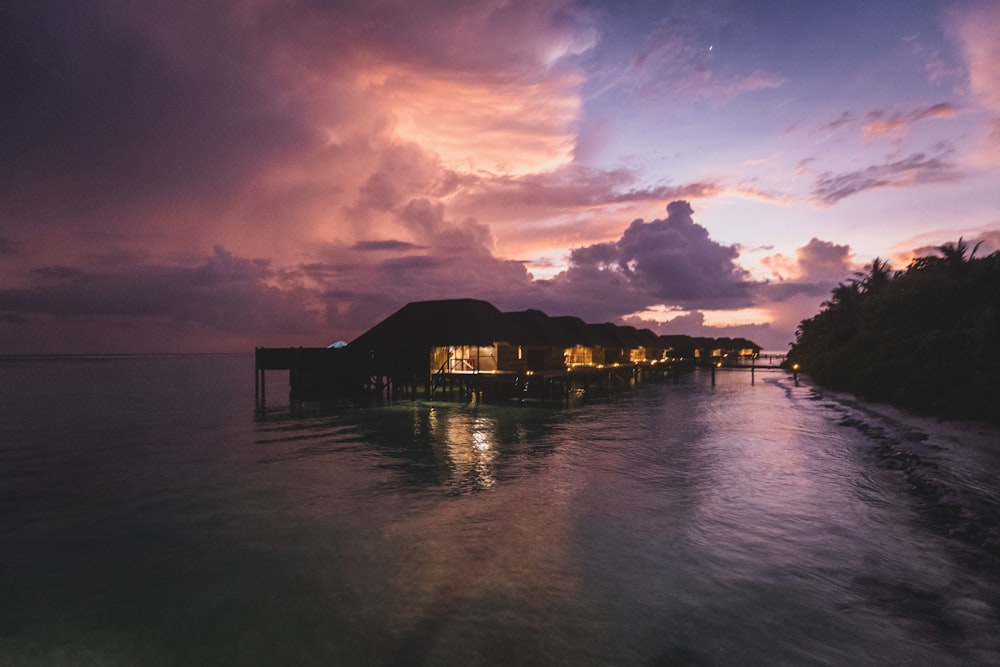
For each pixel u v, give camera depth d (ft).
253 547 30.22
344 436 67.26
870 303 127.44
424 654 19.54
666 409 97.19
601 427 74.43
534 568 26.86
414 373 105.09
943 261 106.52
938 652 19.21
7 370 304.30
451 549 29.50
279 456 55.01
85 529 33.50
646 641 20.18
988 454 49.11
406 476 46.11
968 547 28.71
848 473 46.21
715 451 56.54
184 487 43.06
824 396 118.73
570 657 19.21
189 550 29.91
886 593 23.77
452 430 72.02
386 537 31.45
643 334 237.86
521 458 53.31
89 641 20.90
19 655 19.99
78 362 542.98
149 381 197.77
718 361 297.33
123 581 26.13
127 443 63.16
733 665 18.62
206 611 23.08
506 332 114.11
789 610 22.39
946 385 71.46
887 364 90.99
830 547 29.22
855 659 18.90
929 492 38.81
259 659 19.52
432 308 115.24
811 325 237.86
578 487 42.11
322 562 27.99
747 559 27.73
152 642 20.77
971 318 82.79
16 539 31.91
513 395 109.50
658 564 27.17
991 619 21.36
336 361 107.96
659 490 41.04
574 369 137.90
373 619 22.15
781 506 36.73
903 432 62.90
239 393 140.87
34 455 56.34
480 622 21.75
